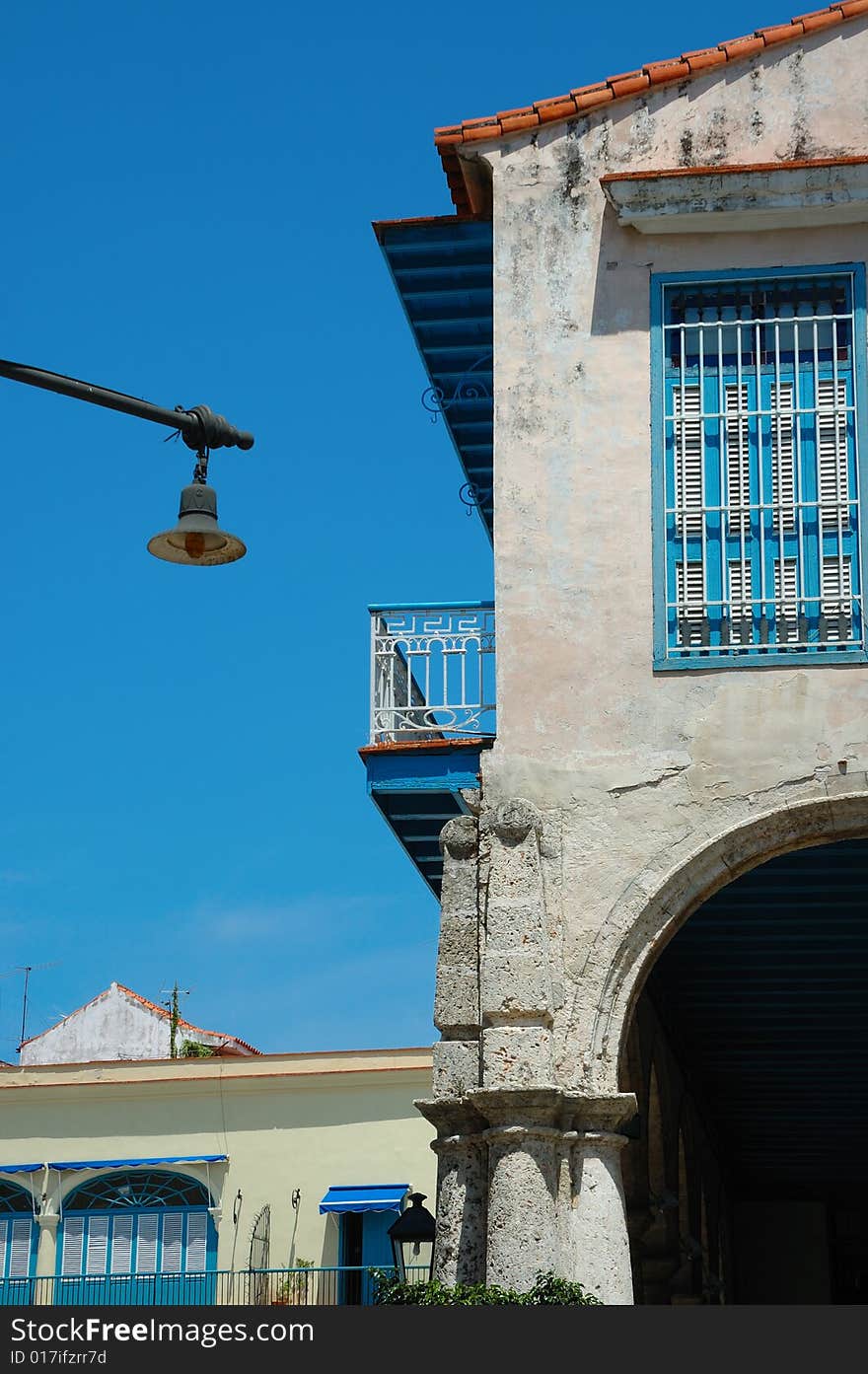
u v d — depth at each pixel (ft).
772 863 46.01
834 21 41.01
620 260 40.81
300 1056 85.25
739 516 39.22
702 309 40.55
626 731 38.11
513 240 41.22
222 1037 112.78
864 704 37.50
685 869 37.04
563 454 39.93
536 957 36.45
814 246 40.22
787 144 40.70
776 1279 91.61
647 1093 51.90
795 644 38.17
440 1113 36.47
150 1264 82.94
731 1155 84.17
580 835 37.60
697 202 40.11
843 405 39.42
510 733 38.50
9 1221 84.84
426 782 41.04
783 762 37.40
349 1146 83.20
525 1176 34.96
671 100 41.39
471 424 51.01
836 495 38.93
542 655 38.86
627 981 36.76
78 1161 84.84
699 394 40.01
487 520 56.24
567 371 40.34
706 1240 70.90
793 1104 72.74
